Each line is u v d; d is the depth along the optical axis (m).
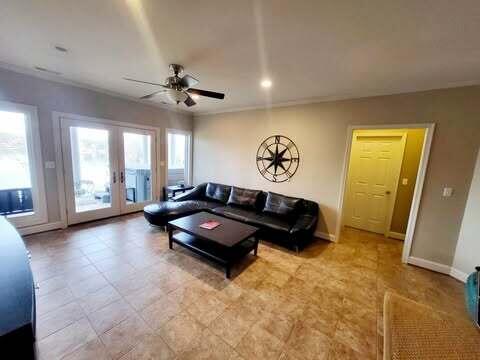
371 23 1.59
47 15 1.67
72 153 3.57
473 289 2.00
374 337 1.71
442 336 0.79
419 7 1.39
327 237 3.69
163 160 4.97
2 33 1.95
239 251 2.70
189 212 3.84
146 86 3.52
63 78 3.22
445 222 2.72
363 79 2.67
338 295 2.21
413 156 3.69
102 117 3.83
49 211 3.39
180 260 2.73
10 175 3.04
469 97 2.50
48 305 1.88
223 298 2.09
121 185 4.29
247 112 4.52
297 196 3.97
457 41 1.75
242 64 2.42
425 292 2.35
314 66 2.38
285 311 1.95
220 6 1.48
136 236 3.39
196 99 3.98
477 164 2.48
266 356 1.51
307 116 3.74
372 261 2.98
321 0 1.37
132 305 1.93
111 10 1.58
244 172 4.69
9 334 0.77
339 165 3.48
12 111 2.92
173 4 1.48
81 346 1.52
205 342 1.60
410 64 2.21
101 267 2.50
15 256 1.31
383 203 4.04
